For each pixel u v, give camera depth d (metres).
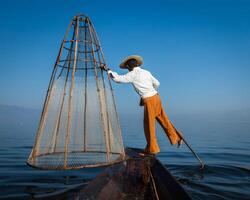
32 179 7.00
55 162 5.41
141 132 32.22
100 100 5.74
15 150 13.33
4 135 23.45
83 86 5.91
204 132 31.52
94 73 5.83
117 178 5.04
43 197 5.55
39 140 5.59
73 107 5.96
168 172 5.06
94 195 4.38
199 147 15.34
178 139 6.44
